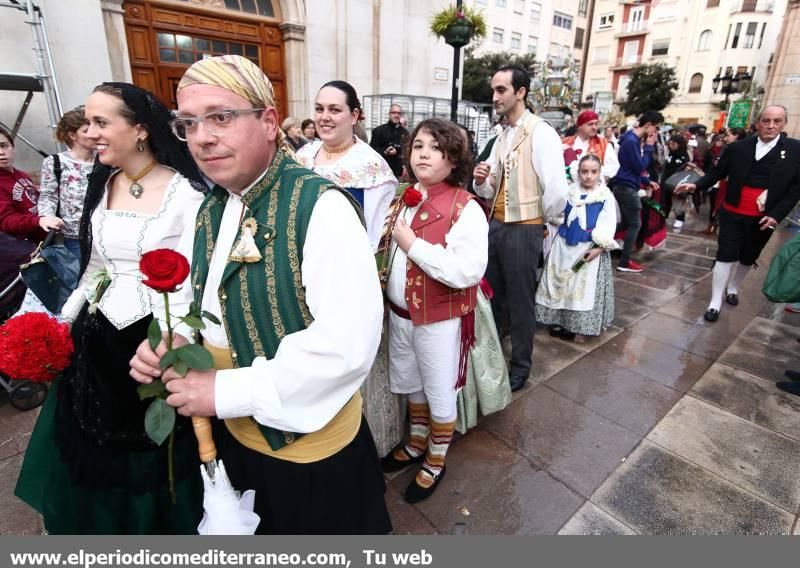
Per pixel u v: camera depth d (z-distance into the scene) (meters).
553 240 3.35
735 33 35.69
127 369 1.29
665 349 3.30
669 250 6.01
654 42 39.84
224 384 0.87
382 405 1.93
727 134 8.13
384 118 7.82
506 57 26.27
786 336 3.52
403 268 1.75
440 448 1.90
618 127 10.62
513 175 2.45
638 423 2.46
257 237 0.90
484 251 1.65
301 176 0.93
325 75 7.03
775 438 2.36
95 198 1.40
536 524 1.81
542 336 3.51
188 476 1.33
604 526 1.81
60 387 1.38
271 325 0.92
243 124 0.85
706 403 2.65
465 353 1.83
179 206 1.34
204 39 5.86
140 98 1.29
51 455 1.38
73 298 1.47
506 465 2.14
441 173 1.65
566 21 38.09
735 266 4.11
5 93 4.33
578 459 2.18
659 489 2.01
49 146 4.61
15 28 4.25
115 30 4.98
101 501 1.32
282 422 0.87
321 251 0.87
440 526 1.79
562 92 9.19
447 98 9.00
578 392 2.74
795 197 3.45
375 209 2.05
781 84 10.38
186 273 0.87
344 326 0.85
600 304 3.31
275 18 6.46
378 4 7.43
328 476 1.05
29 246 2.62
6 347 1.13
